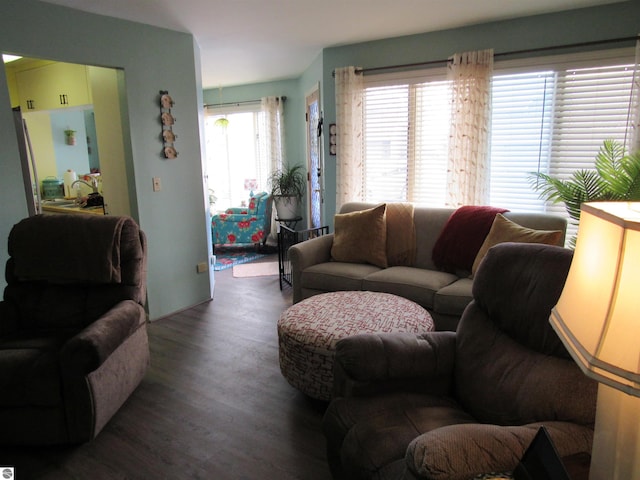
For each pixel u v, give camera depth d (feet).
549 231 8.81
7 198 9.00
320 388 7.31
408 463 3.63
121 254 8.07
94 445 6.77
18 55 9.20
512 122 12.14
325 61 14.15
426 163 13.47
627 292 2.55
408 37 12.89
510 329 5.21
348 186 13.99
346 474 4.51
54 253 7.89
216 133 23.35
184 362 9.50
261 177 22.76
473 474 3.40
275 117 21.18
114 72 11.34
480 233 10.18
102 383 6.76
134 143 11.19
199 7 10.05
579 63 11.13
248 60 16.12
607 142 9.63
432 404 5.24
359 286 10.39
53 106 15.16
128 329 7.30
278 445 6.73
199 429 7.14
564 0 10.25
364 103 13.85
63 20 9.66
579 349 2.79
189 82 12.42
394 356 5.40
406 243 11.38
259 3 9.89
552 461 3.11
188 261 12.92
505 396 4.83
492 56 11.71
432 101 13.03
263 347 10.23
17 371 6.34
